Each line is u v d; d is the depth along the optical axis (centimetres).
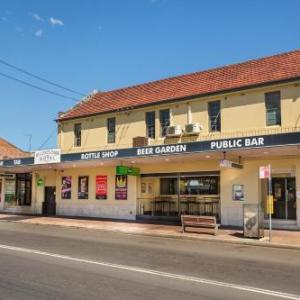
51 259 1238
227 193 2308
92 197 2933
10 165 3064
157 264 1190
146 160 2470
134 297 813
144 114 2697
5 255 1304
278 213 2173
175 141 2511
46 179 3288
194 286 916
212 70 2708
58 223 2570
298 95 2109
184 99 2495
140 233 2059
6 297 807
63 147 3138
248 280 988
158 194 2623
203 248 1575
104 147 2877
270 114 2203
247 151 2030
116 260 1244
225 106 2352
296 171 2102
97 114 2919
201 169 2433
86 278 980
